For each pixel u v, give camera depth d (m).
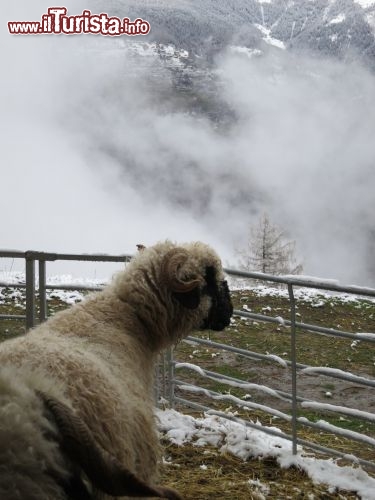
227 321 3.91
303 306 11.29
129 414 2.61
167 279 3.49
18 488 1.79
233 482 4.47
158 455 2.90
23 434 1.83
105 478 2.01
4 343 2.76
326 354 8.83
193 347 8.94
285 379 7.88
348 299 12.04
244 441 5.04
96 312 3.38
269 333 9.63
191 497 4.23
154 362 3.66
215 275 3.82
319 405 4.74
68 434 1.98
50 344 2.71
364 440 4.54
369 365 8.45
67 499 1.99
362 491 4.32
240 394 7.31
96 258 5.27
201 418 5.87
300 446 5.36
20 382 2.01
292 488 4.41
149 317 3.51
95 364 2.65
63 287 5.57
